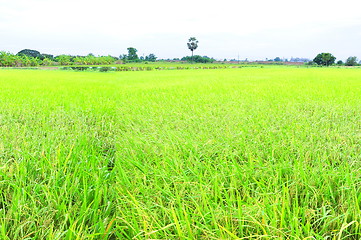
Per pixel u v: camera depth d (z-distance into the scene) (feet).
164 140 12.56
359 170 8.34
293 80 56.80
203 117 17.40
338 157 10.02
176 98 27.84
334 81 52.11
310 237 5.21
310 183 7.78
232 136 12.29
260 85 44.04
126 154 10.98
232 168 8.92
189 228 5.55
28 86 41.98
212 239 5.54
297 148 10.73
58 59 254.27
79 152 10.37
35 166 8.87
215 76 85.76
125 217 6.28
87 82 56.08
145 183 7.98
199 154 10.82
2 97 26.45
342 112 18.52
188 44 378.53
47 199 6.70
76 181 7.66
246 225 5.70
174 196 7.14
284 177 8.77
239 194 7.17
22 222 5.98
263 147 11.32
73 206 6.57
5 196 7.22
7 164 9.18
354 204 6.28
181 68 205.77
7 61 208.03
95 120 18.48
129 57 368.48
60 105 23.21
